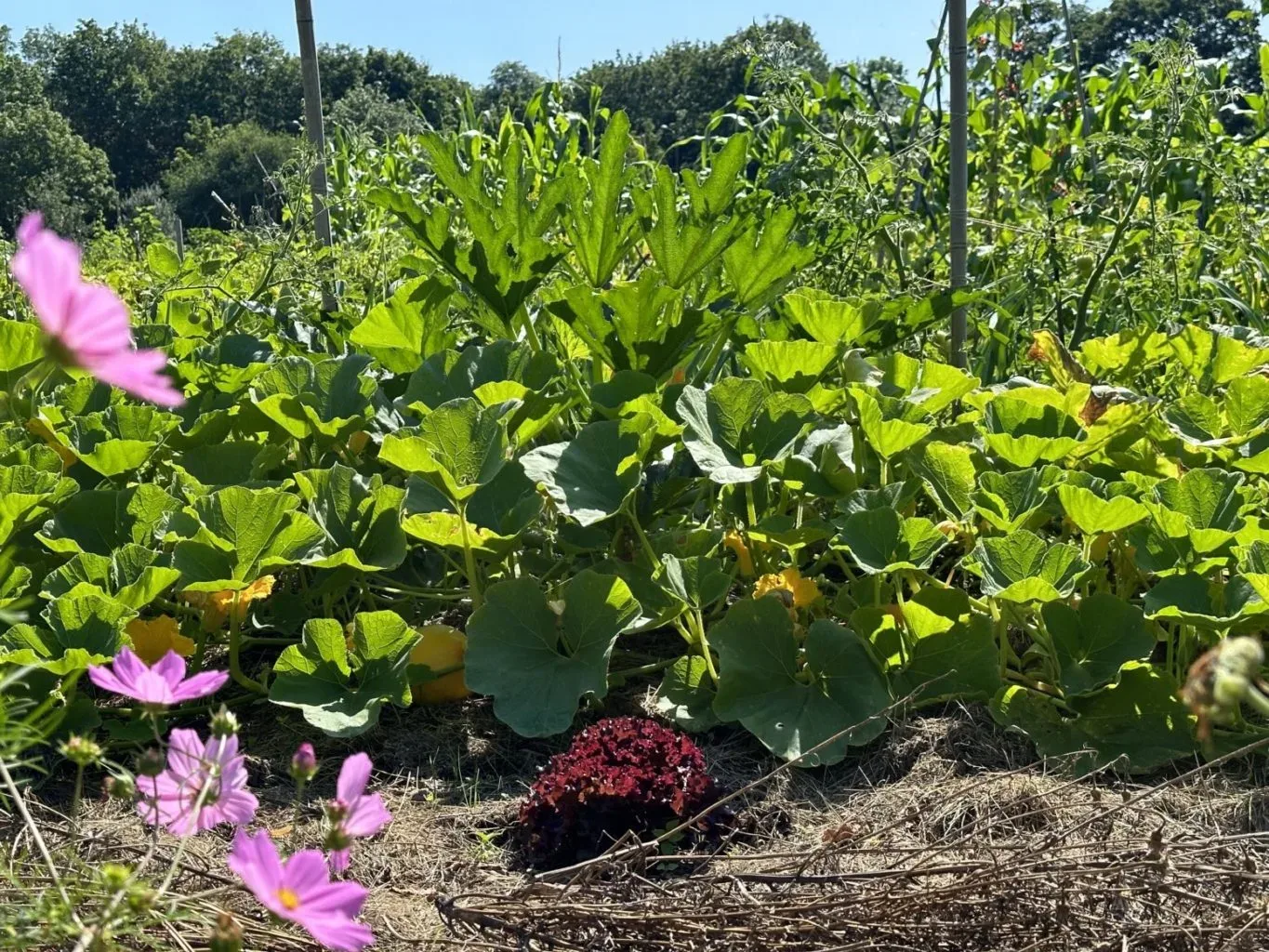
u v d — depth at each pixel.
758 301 4.29
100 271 7.45
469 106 7.12
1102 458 3.61
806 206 4.79
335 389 3.65
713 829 2.51
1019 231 5.23
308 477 3.28
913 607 2.96
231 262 5.49
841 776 2.83
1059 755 2.79
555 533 3.61
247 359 4.16
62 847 2.29
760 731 2.85
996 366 5.14
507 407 3.21
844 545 3.08
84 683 3.28
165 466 3.71
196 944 2.00
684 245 4.09
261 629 3.56
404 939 2.12
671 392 3.54
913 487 3.30
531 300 5.00
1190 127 5.25
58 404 3.86
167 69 75.81
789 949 2.06
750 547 3.41
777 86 5.72
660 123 40.12
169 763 1.60
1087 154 6.22
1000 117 6.50
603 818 2.47
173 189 53.28
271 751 2.91
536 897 2.12
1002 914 2.06
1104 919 2.07
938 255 5.75
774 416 3.32
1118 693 2.92
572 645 3.03
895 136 6.57
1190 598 2.89
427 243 4.08
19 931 1.50
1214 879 2.11
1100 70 6.74
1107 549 3.31
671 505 3.69
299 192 5.26
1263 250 5.02
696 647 3.23
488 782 2.80
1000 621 3.16
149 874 2.22
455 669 3.12
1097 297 5.46
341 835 1.44
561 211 4.38
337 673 2.97
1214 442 3.44
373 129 8.06
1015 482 3.13
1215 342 4.04
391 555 3.18
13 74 63.44
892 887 2.07
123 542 3.23
